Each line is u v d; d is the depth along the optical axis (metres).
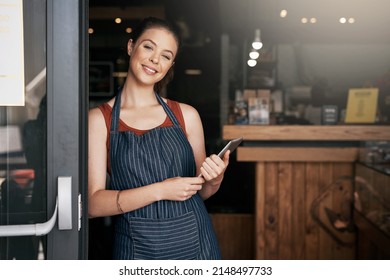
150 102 2.39
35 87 1.69
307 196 4.14
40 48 1.68
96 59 7.66
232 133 4.24
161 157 2.23
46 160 1.70
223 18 6.82
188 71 8.27
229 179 5.66
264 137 4.21
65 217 1.65
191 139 2.44
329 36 7.60
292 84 8.52
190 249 2.21
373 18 6.55
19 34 1.68
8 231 1.56
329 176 4.14
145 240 2.17
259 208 4.15
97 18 7.50
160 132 2.27
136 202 2.15
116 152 2.24
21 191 1.71
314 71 8.56
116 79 7.70
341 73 8.55
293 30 7.06
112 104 2.36
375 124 4.64
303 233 4.15
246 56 7.82
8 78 1.68
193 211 2.25
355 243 4.15
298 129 4.18
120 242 2.23
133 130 2.28
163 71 2.35
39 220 1.72
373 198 3.68
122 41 7.65
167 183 2.15
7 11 1.67
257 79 7.84
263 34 7.31
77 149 1.70
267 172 4.14
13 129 1.70
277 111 7.62
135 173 2.21
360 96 4.80
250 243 4.37
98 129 2.27
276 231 4.16
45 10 1.68
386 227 3.44
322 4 6.32
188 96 8.32
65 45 1.68
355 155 4.06
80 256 1.76
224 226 4.38
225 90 8.28
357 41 8.11
